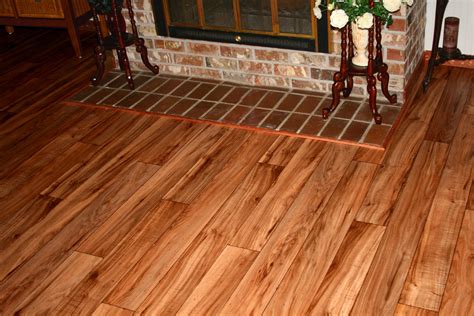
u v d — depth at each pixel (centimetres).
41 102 389
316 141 323
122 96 387
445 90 362
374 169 298
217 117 354
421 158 303
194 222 273
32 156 332
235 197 287
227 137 333
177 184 299
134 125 353
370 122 336
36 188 305
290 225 267
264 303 230
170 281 243
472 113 336
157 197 291
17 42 488
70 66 438
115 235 270
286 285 237
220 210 279
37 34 500
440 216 264
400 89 350
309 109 354
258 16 366
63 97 393
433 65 363
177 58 404
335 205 276
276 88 382
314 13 323
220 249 257
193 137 336
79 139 344
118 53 409
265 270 245
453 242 250
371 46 315
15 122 368
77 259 258
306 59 366
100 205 289
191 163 314
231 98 374
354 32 324
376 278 237
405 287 231
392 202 275
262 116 351
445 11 383
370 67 320
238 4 366
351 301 228
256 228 267
